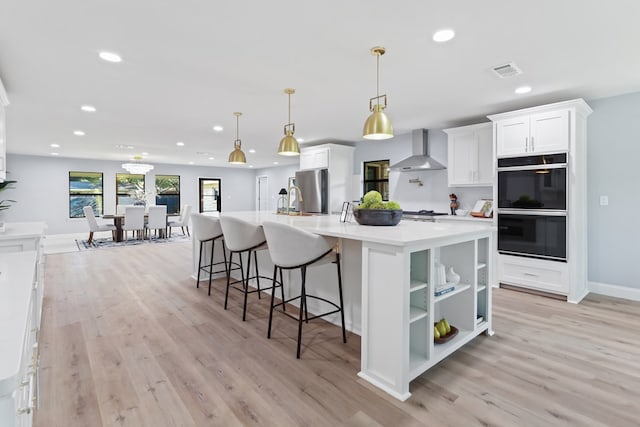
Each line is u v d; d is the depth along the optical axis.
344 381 2.00
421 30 2.25
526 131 3.82
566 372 2.11
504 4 1.95
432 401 1.81
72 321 2.92
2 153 3.00
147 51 2.55
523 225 3.86
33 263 1.57
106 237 8.85
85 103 3.90
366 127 2.60
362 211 2.60
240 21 2.14
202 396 1.84
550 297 3.69
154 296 3.67
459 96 3.69
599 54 2.62
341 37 2.35
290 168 11.02
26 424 1.00
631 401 1.81
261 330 2.74
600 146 3.76
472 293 2.51
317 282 3.04
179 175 11.04
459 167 4.73
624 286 3.67
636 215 3.57
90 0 1.89
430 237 1.97
